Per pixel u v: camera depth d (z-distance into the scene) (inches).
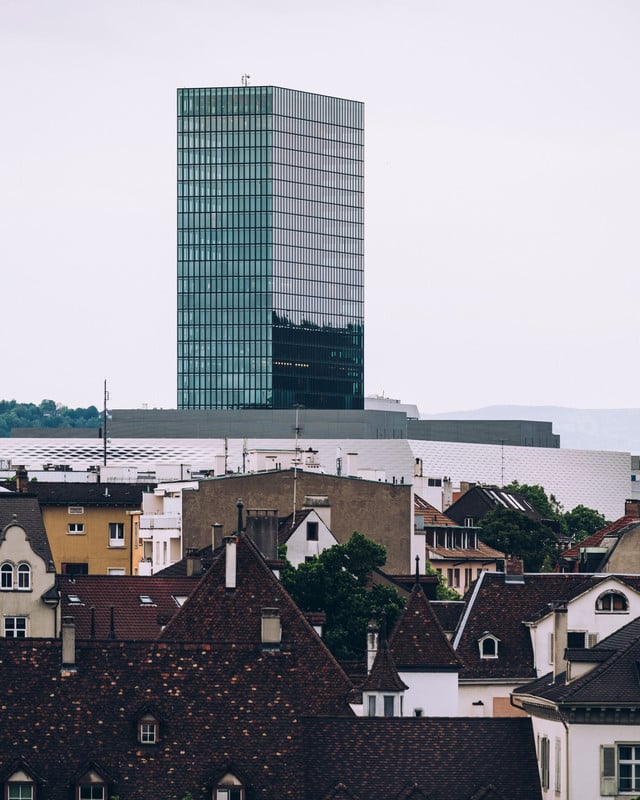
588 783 7593.5
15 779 7436.0
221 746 7573.8
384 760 7691.9
